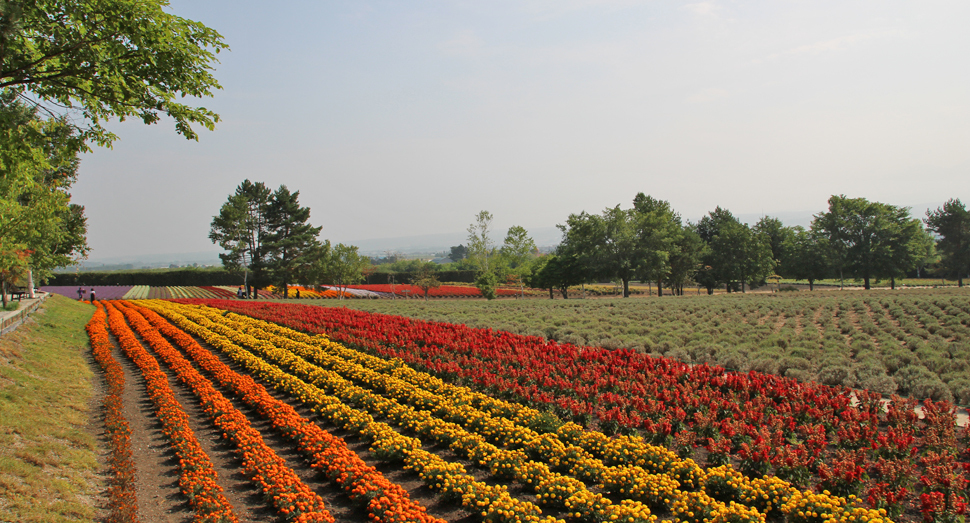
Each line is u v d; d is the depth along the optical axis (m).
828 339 21.56
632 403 11.78
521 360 15.92
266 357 19.33
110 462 9.57
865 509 6.57
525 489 8.41
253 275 63.22
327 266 70.00
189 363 17.84
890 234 63.03
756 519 6.50
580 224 61.56
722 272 70.06
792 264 70.69
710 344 20.28
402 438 9.97
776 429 9.66
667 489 7.54
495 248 87.44
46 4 8.40
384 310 38.00
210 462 9.55
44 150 9.70
